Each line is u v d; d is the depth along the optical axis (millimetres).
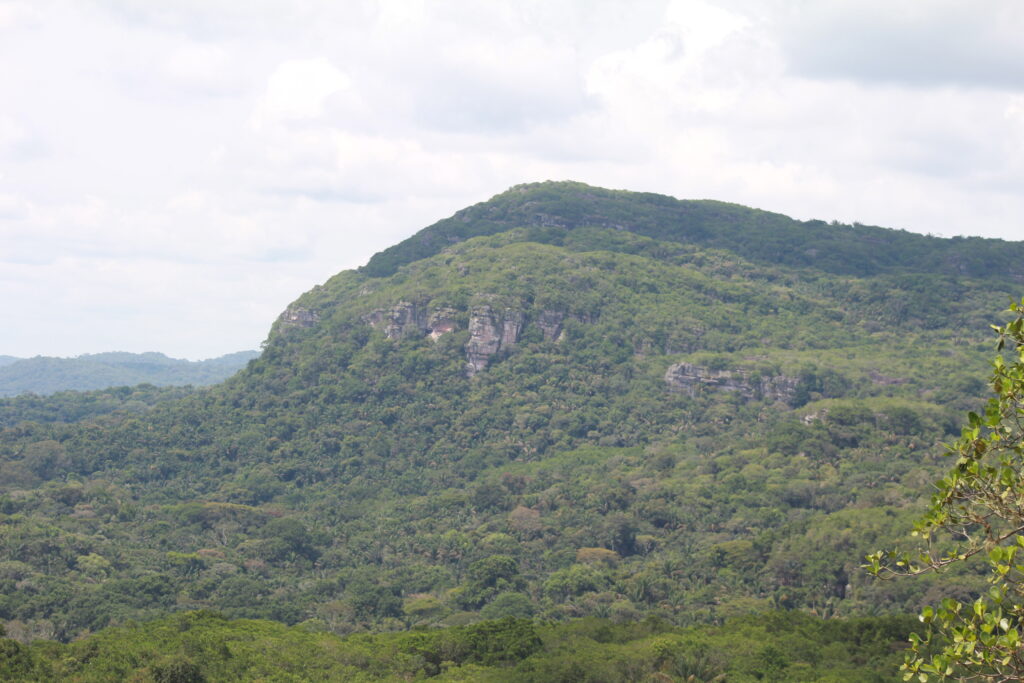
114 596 185875
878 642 129500
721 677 119000
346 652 133750
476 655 137250
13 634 162250
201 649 123688
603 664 122562
